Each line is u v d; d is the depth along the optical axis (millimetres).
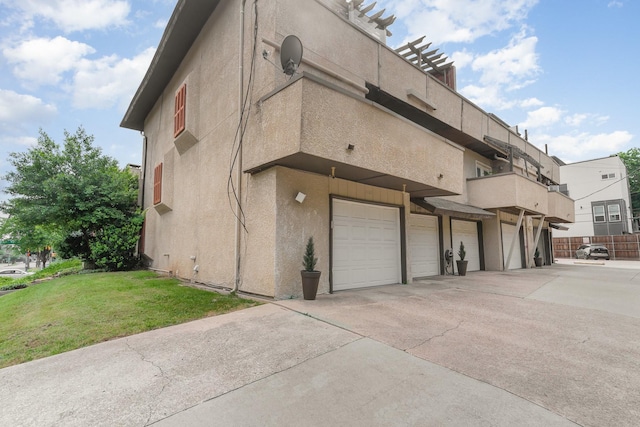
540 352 3832
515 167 16203
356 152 6035
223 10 8695
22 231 15891
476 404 2662
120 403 2682
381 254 8633
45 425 2393
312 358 3527
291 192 6480
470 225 13812
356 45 7969
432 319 5117
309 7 6969
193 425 2381
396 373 3203
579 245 30859
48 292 8367
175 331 4469
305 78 5246
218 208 8281
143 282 9258
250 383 2998
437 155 8234
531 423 2416
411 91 9312
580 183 33938
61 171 13375
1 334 4801
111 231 13742
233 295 6805
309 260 6367
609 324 5066
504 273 12445
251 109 6848
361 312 5398
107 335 4359
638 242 27594
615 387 3006
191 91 10055
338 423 2404
